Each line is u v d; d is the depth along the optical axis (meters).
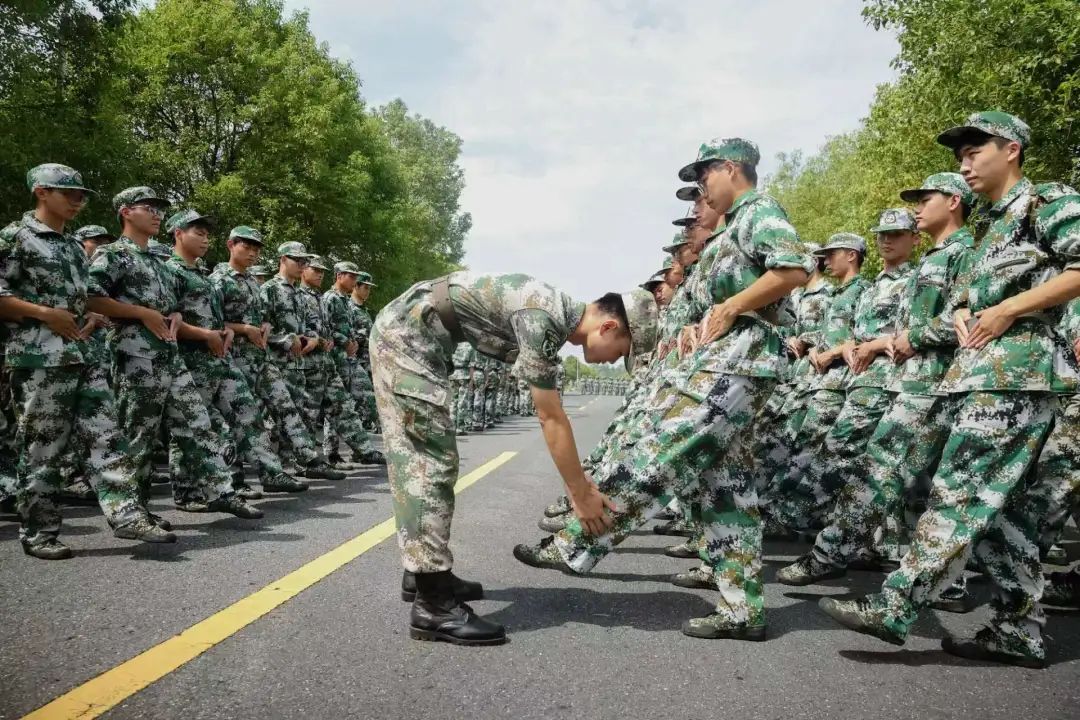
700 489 3.07
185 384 4.74
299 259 7.35
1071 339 4.31
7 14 12.10
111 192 14.49
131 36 19.17
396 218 27.05
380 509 5.23
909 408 3.73
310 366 7.45
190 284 5.43
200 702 2.22
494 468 7.54
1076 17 8.20
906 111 12.23
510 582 3.66
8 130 12.66
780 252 2.77
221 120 21.56
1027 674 2.71
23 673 2.37
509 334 2.92
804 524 4.76
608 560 4.23
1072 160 9.16
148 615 2.94
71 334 3.87
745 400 2.94
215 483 4.76
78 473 5.40
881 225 4.48
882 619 2.75
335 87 23.69
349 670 2.50
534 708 2.28
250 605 3.10
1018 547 2.81
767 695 2.45
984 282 2.91
